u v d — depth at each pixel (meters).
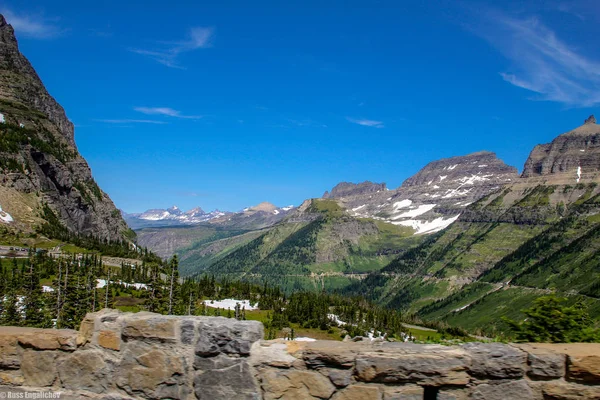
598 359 7.30
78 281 81.56
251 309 139.25
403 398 7.68
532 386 7.58
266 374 8.23
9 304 67.44
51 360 9.06
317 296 185.00
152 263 178.25
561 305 12.20
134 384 8.67
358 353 7.90
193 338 8.58
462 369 7.65
